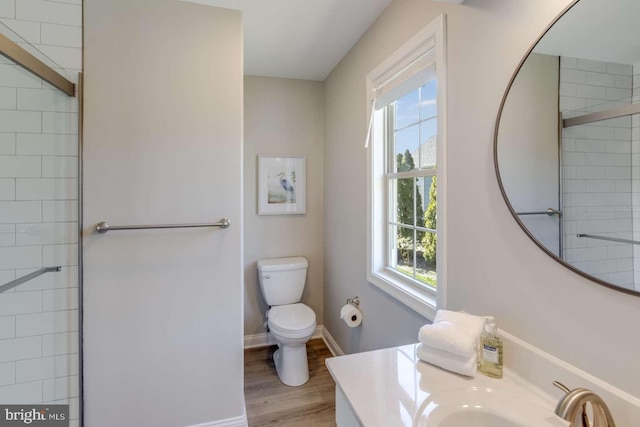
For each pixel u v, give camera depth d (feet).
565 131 2.81
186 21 5.50
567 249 2.81
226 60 5.68
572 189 2.75
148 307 5.39
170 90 5.43
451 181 4.27
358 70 7.23
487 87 3.64
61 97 4.99
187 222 5.53
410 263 5.99
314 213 9.83
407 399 2.86
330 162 9.17
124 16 5.23
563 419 2.15
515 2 3.27
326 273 9.59
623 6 2.41
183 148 5.50
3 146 4.68
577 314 2.75
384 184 6.63
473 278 3.92
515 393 2.96
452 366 3.24
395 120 6.44
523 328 3.24
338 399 3.22
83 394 5.15
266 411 6.49
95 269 5.17
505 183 3.39
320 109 9.80
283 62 8.44
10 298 4.78
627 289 2.39
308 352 9.00
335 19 6.39
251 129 9.21
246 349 9.25
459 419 2.73
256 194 9.32
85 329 5.15
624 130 2.39
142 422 5.38
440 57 4.37
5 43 3.91
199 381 5.64
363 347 7.08
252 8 5.94
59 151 5.01
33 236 4.90
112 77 5.18
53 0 4.98
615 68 2.45
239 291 5.83
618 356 2.47
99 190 5.16
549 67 2.92
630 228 2.36
